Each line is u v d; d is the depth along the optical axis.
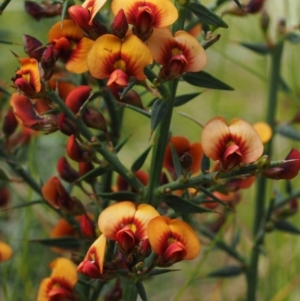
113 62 0.34
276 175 0.35
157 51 0.35
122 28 0.34
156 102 0.35
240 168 0.35
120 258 0.35
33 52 0.37
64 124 0.36
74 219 0.38
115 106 0.38
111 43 0.34
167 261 0.34
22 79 0.35
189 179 0.35
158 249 0.34
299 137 0.44
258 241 0.42
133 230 0.34
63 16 0.35
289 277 0.47
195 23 0.39
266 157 0.34
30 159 0.44
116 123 0.38
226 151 0.34
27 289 0.43
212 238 0.42
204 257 0.42
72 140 0.35
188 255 0.34
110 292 0.38
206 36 0.36
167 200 0.36
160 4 0.35
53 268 0.37
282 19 0.44
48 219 0.47
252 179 0.38
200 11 0.35
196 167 0.37
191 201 0.37
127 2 0.35
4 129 0.39
